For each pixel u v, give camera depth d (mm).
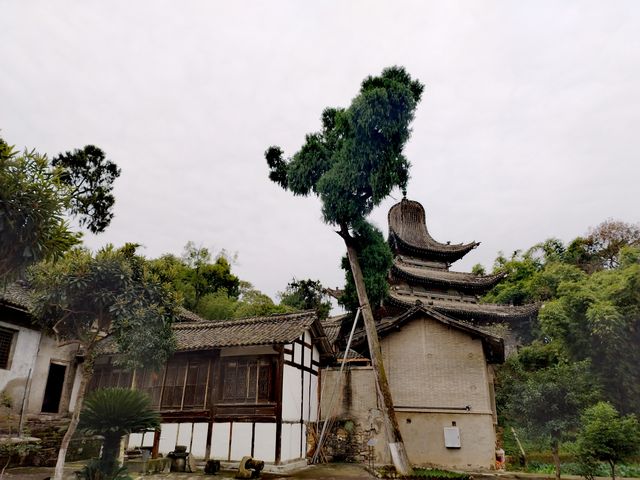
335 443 15742
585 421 10820
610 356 18375
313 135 17812
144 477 11250
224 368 14656
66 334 9758
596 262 41875
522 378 18594
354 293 17484
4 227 6402
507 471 14547
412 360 16531
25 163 6809
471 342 16375
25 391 13258
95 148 21438
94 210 20891
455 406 15633
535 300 35469
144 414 8492
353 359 17672
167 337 10602
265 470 12695
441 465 14875
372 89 14719
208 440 13766
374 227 16906
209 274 38250
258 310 35812
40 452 12250
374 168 14977
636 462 13953
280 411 13336
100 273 8867
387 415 13398
